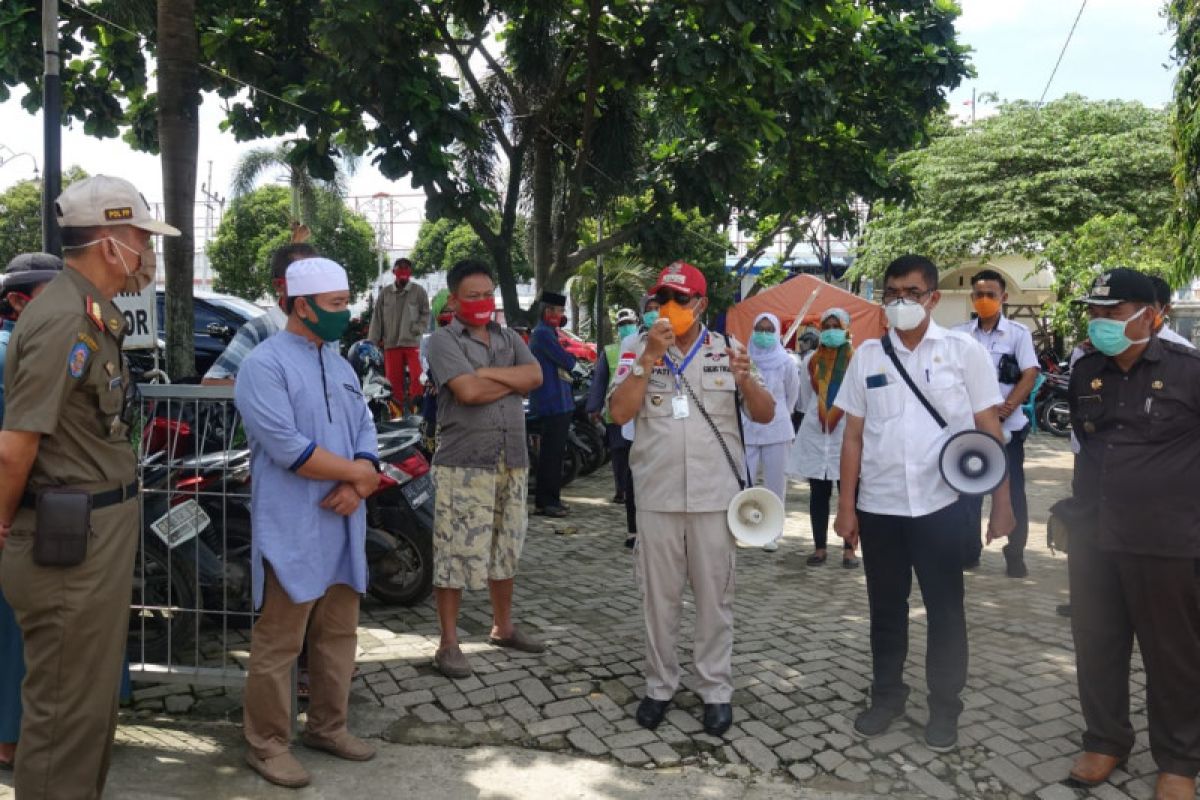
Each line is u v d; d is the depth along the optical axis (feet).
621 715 12.89
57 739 8.98
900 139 39.06
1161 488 10.48
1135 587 10.70
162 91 22.47
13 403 8.55
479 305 14.28
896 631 12.51
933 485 12.01
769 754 11.86
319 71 31.14
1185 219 26.68
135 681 13.67
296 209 95.45
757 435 22.58
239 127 34.63
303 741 11.98
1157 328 12.80
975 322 20.72
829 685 14.02
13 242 108.99
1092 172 64.39
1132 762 11.77
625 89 35.55
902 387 12.23
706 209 35.06
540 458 27.22
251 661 10.99
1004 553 21.01
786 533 25.72
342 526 11.28
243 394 10.62
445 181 31.40
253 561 10.94
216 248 123.13
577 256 36.78
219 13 32.22
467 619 17.04
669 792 10.93
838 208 48.37
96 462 9.07
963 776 11.41
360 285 125.70
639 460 12.68
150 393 12.61
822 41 34.83
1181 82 26.50
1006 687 14.05
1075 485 11.70
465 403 14.08
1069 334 51.60
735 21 27.78
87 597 8.93
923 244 68.44
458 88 32.35
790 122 33.37
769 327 22.21
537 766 11.46
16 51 28.76
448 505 14.10
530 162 39.29
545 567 21.29
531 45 34.81
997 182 68.08
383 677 14.01
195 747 11.72
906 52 36.52
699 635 12.67
